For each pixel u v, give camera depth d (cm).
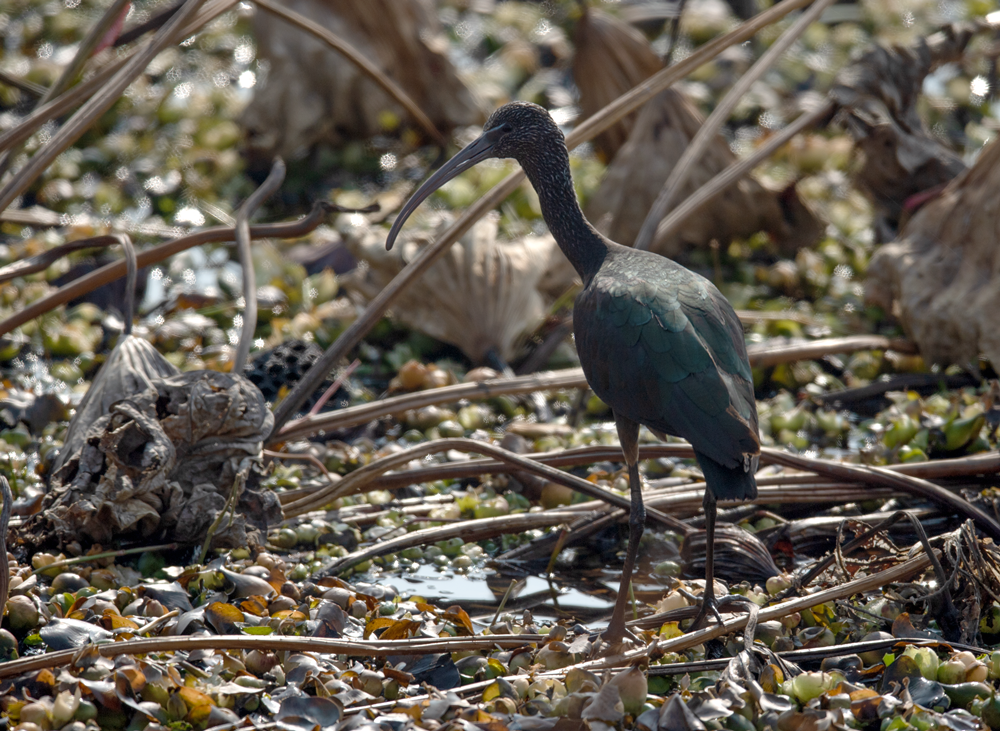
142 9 1911
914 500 846
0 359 1128
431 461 948
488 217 1371
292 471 899
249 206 967
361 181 1623
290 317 1241
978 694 557
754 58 2073
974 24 1269
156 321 1223
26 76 1845
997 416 964
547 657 599
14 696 549
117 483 719
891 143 1216
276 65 1580
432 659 611
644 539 827
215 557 761
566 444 981
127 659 555
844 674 588
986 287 1030
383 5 1579
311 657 597
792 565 774
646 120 1343
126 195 1573
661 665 587
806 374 1120
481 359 1143
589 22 1457
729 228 1349
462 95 1666
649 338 611
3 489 553
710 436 581
